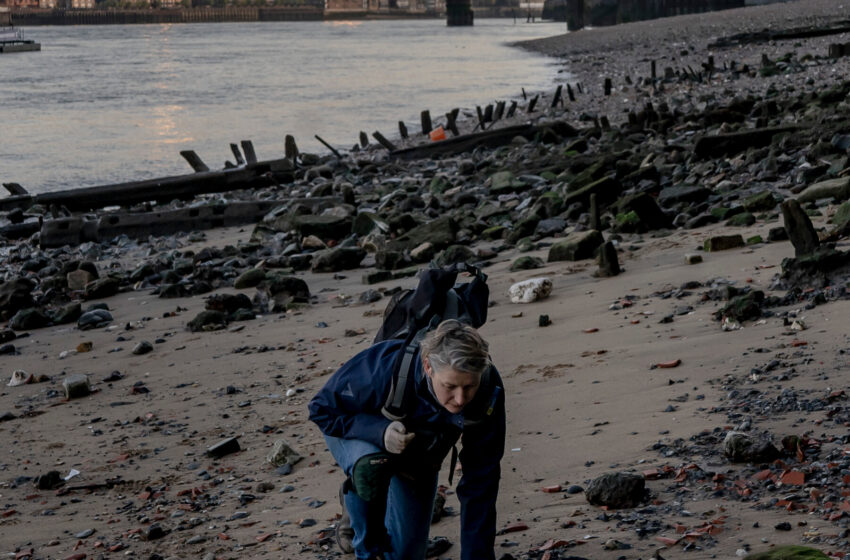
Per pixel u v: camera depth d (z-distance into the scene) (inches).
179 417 305.4
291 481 237.1
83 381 345.4
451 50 4097.0
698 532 162.2
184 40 5890.8
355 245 605.0
